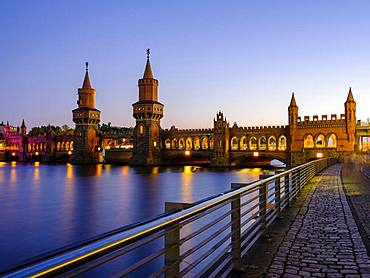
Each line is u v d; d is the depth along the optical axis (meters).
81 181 84.12
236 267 7.43
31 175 99.94
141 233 3.70
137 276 18.66
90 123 145.75
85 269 3.10
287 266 7.72
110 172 107.06
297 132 103.88
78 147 145.50
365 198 18.03
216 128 117.88
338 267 7.65
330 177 31.11
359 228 11.28
